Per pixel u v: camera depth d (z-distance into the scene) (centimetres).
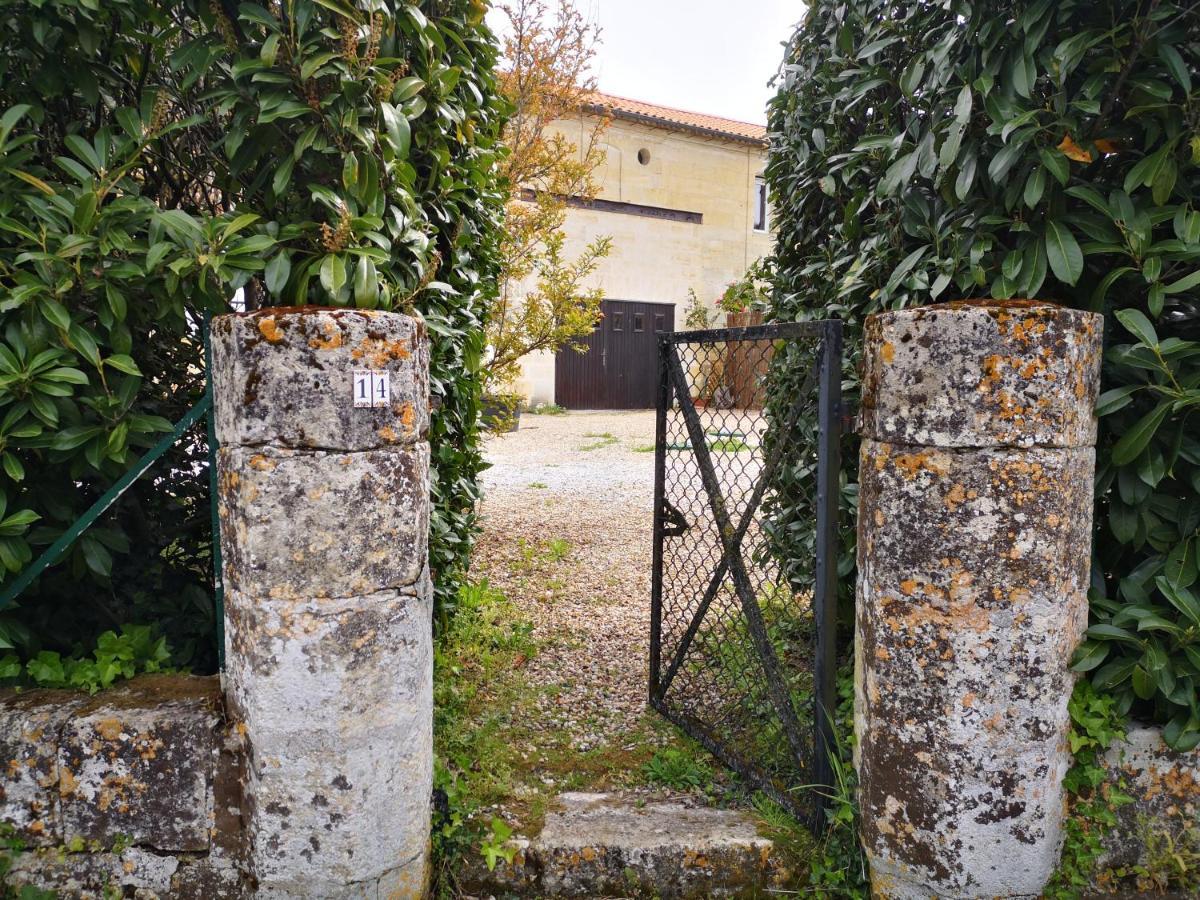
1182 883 204
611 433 1327
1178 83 191
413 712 204
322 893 196
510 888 226
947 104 216
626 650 385
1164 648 199
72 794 200
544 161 674
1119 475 206
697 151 1803
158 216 195
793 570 346
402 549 198
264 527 186
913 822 198
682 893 225
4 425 188
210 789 201
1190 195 197
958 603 189
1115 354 200
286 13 200
